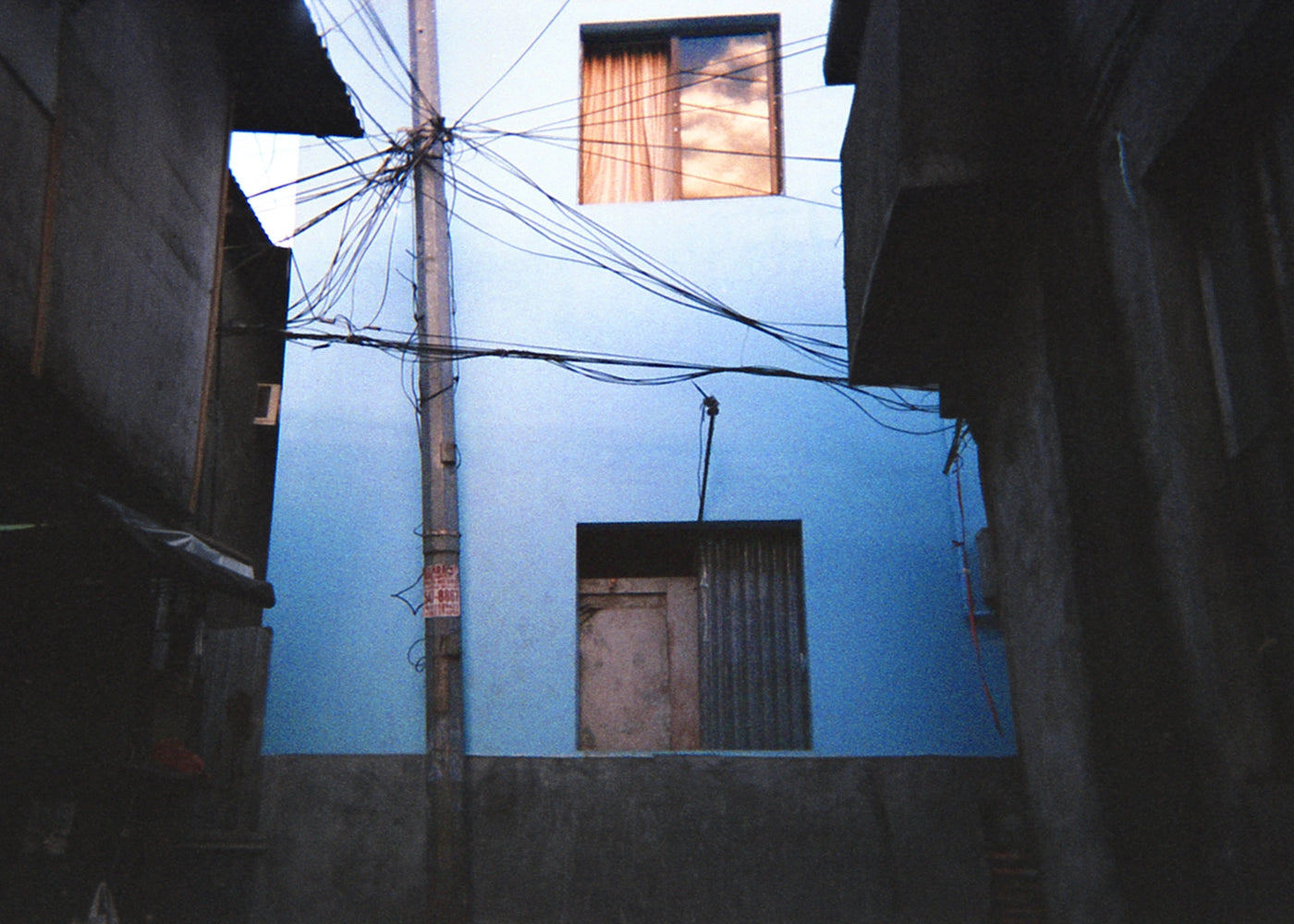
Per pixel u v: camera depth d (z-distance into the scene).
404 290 10.47
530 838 8.97
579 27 11.13
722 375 10.11
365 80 10.93
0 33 5.37
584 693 9.68
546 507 9.87
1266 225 4.57
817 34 11.09
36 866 6.66
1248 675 4.73
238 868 9.00
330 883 8.96
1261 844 4.62
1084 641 5.61
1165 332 5.07
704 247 10.48
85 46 6.23
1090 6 5.87
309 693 9.55
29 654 6.56
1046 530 6.72
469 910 8.84
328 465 10.07
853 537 9.70
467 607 9.65
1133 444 5.67
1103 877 6.18
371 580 9.80
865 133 7.61
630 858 8.89
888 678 9.34
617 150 11.06
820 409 10.02
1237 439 4.84
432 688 9.22
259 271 11.12
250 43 8.56
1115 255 5.74
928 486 9.77
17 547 6.27
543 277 10.41
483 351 9.31
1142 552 5.57
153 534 6.11
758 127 11.12
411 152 10.27
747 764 9.03
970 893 8.62
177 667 8.06
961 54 6.39
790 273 10.40
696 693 9.65
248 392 10.88
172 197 7.43
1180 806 5.25
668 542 9.98
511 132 10.80
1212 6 4.50
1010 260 6.90
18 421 5.91
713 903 8.76
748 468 9.89
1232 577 4.82
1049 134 6.25
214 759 9.23
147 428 7.00
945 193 6.28
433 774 9.02
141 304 6.91
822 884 8.74
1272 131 4.53
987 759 8.94
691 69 11.27
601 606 9.88
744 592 9.80
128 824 7.72
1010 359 7.23
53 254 5.81
